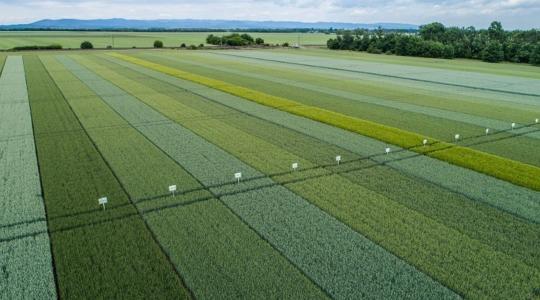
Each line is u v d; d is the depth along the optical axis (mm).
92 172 19969
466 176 20031
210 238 14047
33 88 43750
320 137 26578
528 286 11688
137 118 31047
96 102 36781
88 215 15625
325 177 19688
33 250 13305
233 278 11906
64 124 29047
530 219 15602
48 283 11711
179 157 22281
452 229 14773
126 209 16109
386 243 13805
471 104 38906
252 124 29781
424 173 20344
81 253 13188
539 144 25906
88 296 11148
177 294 11250
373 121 31625
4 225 14859
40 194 17469
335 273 12195
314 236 14227
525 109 36938
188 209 16188
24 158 21969
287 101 38250
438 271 12352
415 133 28141
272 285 11602
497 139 27031
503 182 19297
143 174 19734
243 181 19062
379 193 17906
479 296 11258
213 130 27969
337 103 38500
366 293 11312
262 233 14367
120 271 12250
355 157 22688
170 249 13352
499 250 13500
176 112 33281
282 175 19859
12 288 11500
